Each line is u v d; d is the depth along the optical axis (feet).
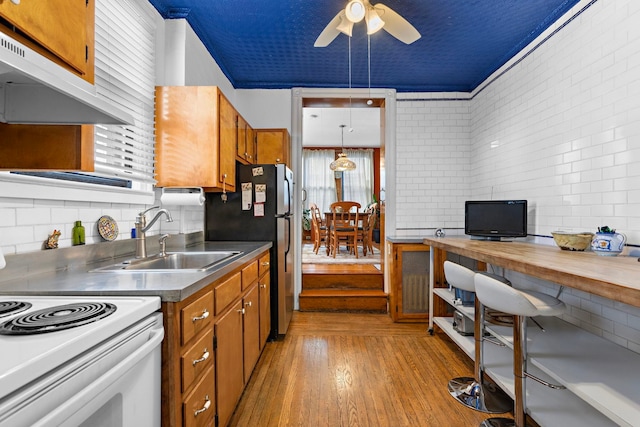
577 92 7.42
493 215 9.38
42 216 4.60
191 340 4.09
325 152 28.25
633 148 6.09
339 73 11.51
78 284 3.91
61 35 3.26
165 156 7.11
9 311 3.05
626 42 6.23
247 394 6.66
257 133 11.64
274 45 9.59
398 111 12.62
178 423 3.70
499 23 8.47
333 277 13.12
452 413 6.04
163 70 7.70
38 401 2.00
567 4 7.62
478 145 12.01
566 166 7.76
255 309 7.36
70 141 3.86
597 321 6.56
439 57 10.30
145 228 6.04
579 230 7.35
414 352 8.69
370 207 22.58
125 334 2.92
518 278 9.09
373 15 6.59
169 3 7.55
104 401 2.54
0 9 2.52
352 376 7.39
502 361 6.84
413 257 11.14
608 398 4.08
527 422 5.77
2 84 3.43
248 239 9.62
